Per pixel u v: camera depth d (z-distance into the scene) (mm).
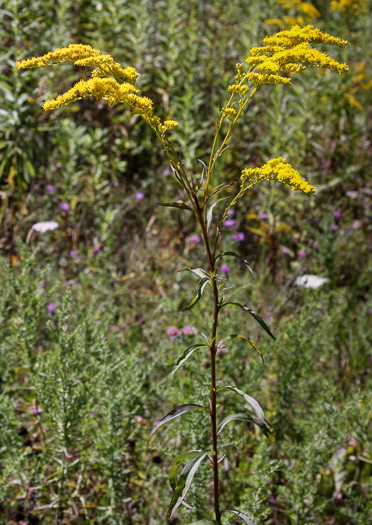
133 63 6082
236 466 3033
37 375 2789
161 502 2857
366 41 7172
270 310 4109
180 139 5488
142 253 4867
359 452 3279
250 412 3203
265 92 6012
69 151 5449
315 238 5109
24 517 2703
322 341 3660
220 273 4121
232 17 6980
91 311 3609
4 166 5109
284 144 5375
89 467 2932
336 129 5746
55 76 5699
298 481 2742
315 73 5559
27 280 3246
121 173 6008
